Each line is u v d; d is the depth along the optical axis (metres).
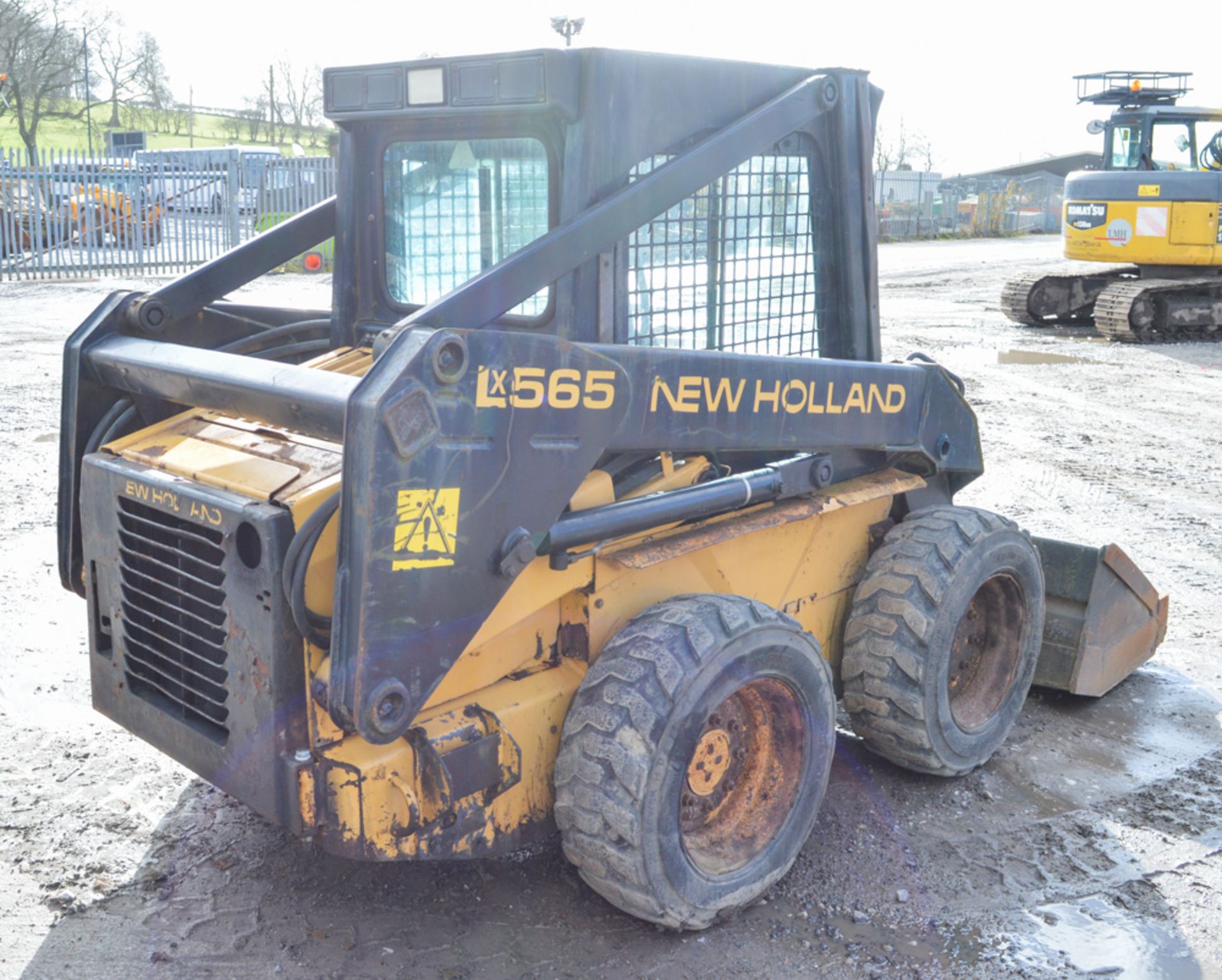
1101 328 15.81
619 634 3.02
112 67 70.12
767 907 3.26
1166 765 4.19
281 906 3.19
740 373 3.13
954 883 3.40
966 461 4.08
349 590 2.42
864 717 3.79
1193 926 3.24
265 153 22.52
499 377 2.55
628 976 2.94
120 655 3.12
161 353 3.12
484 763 2.83
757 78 3.32
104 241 20.06
